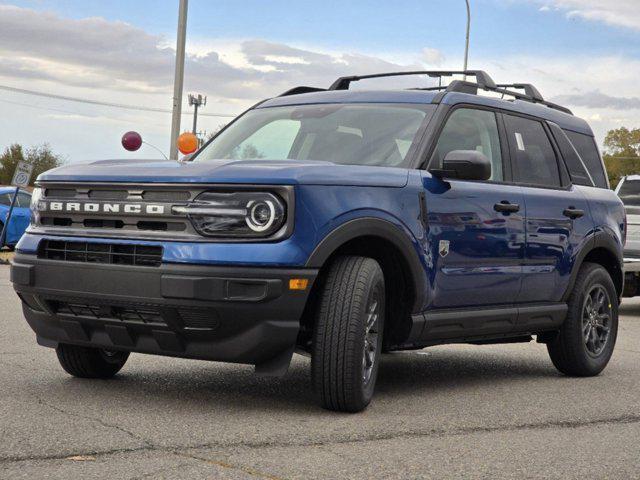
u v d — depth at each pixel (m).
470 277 6.04
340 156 5.95
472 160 5.68
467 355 8.35
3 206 21.09
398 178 5.55
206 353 5.02
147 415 4.93
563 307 7.05
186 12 20.84
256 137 6.46
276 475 3.86
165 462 3.98
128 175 5.12
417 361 7.81
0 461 3.91
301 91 7.20
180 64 20.92
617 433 5.04
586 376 7.32
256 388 5.95
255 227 4.89
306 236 4.94
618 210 7.84
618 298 7.85
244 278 4.84
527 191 6.64
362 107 6.34
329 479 3.84
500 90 7.01
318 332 5.12
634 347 9.39
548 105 7.72
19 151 62.03
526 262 6.58
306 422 4.93
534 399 6.06
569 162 7.38
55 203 5.29
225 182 4.93
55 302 5.30
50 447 4.16
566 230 7.02
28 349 7.21
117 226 5.12
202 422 4.82
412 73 7.09
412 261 5.54
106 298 5.03
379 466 4.08
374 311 5.31
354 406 5.20
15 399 5.22
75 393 5.48
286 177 4.94
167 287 4.87
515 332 6.63
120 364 6.06
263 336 4.92
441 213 5.78
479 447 4.55
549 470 4.17
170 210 4.97
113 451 4.13
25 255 5.35
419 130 6.02
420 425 5.01
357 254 5.54
